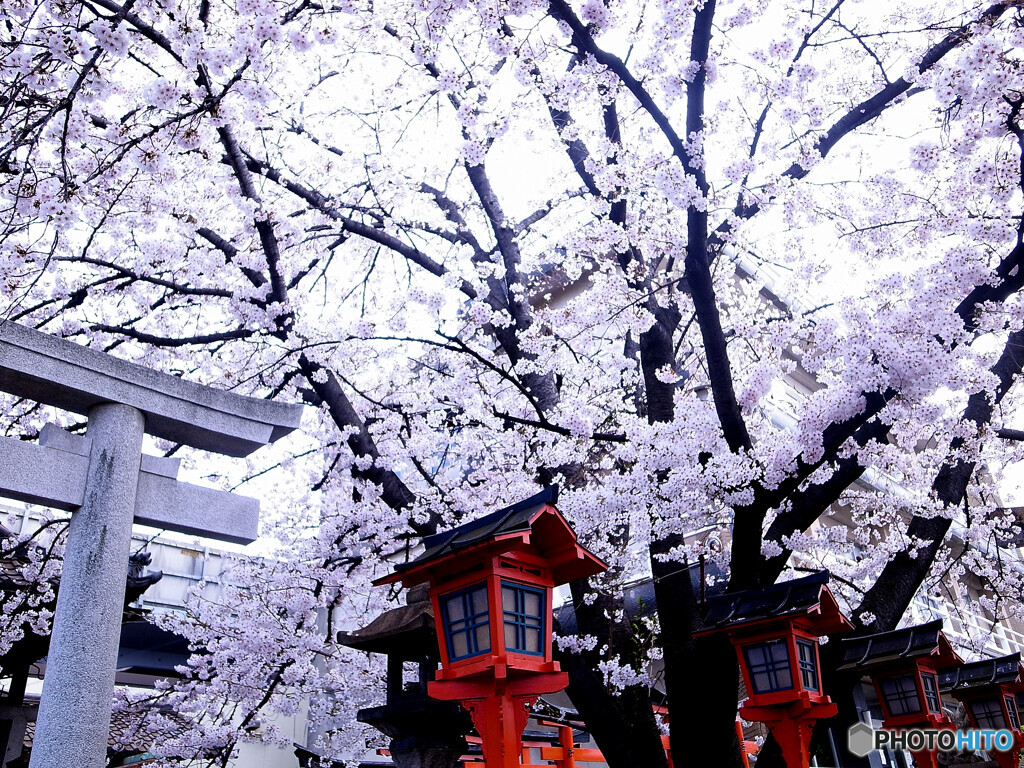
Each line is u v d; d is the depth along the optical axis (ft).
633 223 21.36
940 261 17.99
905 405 16.08
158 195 22.47
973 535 29.73
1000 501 38.58
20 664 25.94
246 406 18.57
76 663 14.25
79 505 15.53
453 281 23.13
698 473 17.03
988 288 16.47
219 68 14.35
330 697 31.42
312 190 26.84
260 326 23.49
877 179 21.27
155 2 15.28
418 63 25.03
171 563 43.24
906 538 22.91
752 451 17.20
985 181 15.67
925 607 43.55
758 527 17.66
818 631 16.61
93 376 16.20
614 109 19.79
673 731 18.33
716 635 17.75
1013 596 34.09
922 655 19.39
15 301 21.74
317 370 23.93
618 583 21.20
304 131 28.45
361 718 14.65
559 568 12.95
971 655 42.39
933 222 19.72
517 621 11.99
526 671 11.68
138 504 16.47
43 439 15.76
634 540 19.67
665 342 21.90
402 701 14.08
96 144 20.40
